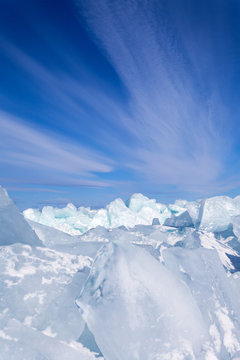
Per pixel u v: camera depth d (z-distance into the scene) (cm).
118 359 114
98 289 127
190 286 160
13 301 132
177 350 116
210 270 175
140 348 115
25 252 162
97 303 122
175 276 152
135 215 1243
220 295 162
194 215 551
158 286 132
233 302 163
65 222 1290
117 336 117
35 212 1316
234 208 562
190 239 294
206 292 160
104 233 333
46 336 121
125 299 123
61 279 154
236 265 261
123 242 145
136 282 128
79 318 138
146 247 242
